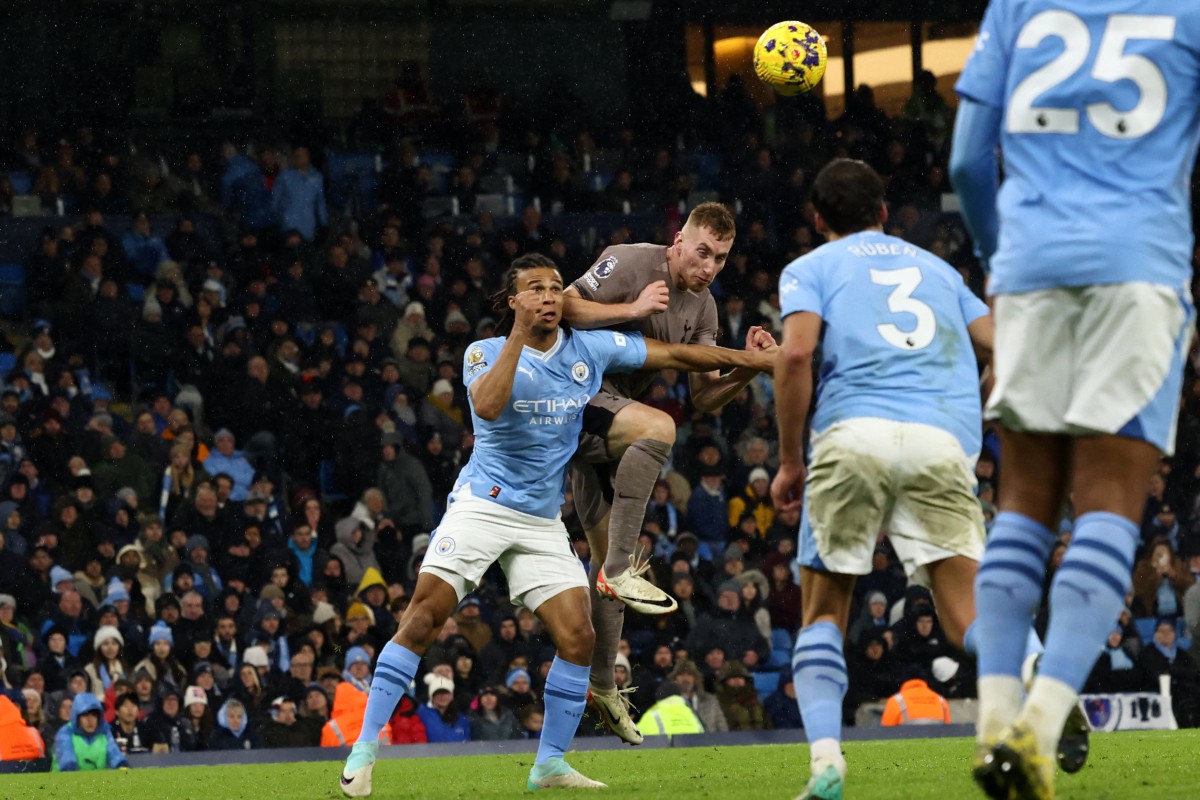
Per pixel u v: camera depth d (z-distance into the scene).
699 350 16.00
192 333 48.03
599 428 16.56
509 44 61.75
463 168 56.00
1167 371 8.84
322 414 46.59
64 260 49.09
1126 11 9.20
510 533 15.22
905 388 10.71
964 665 38.75
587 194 57.25
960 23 63.34
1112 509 8.84
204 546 39.50
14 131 57.16
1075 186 9.08
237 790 18.41
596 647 17.42
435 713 35.16
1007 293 9.24
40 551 38.28
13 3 57.09
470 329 51.25
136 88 58.28
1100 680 39.75
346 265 51.75
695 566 42.16
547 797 13.86
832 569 10.73
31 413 44.03
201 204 55.06
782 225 56.78
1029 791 8.11
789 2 62.78
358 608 38.66
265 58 59.62
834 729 10.34
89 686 34.75
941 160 60.91
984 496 47.22
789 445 10.98
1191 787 11.36
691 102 61.22
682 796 12.92
